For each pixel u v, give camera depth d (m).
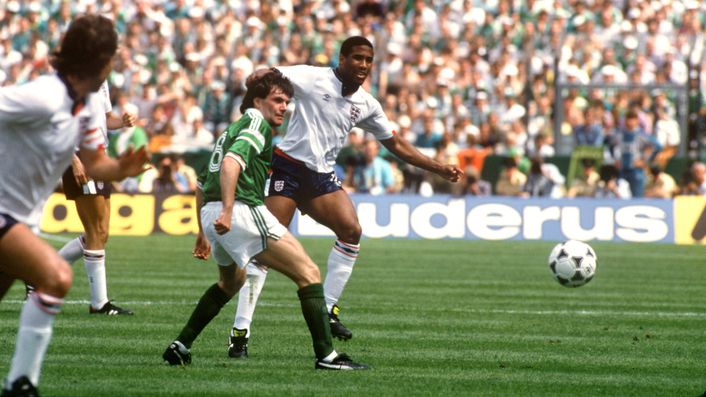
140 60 79.19
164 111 72.31
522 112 75.75
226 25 82.19
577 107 73.88
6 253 15.88
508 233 65.38
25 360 15.92
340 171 67.31
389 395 18.78
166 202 64.88
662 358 23.91
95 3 85.50
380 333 27.33
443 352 24.28
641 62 79.94
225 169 19.83
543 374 21.56
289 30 83.19
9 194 15.92
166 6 85.88
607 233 65.25
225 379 20.09
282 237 20.88
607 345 25.80
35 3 85.38
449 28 82.69
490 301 35.25
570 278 32.75
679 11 87.44
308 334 26.78
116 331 26.55
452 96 76.38
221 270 21.39
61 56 15.59
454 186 67.81
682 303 35.56
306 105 27.48
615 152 70.00
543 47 82.44
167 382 19.64
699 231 65.25
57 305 15.96
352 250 27.77
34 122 15.41
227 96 74.25
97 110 16.34
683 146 72.25
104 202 29.73
